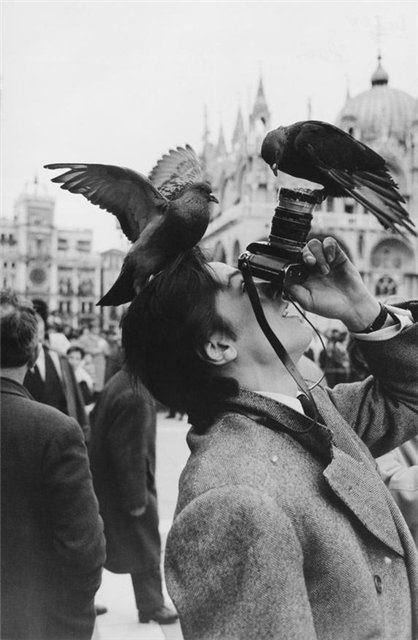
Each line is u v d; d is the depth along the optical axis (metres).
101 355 15.88
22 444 2.93
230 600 1.48
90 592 3.00
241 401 1.75
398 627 1.66
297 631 1.45
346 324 2.01
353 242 56.50
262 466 1.63
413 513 3.03
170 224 1.89
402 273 56.97
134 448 5.32
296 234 1.77
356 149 1.63
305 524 1.60
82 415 5.73
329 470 1.67
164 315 1.78
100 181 1.95
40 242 42.72
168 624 5.45
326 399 2.01
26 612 2.85
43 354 5.50
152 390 1.88
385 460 3.19
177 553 1.56
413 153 59.81
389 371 2.02
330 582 1.59
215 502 1.53
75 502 2.94
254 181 54.44
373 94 62.03
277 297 1.84
